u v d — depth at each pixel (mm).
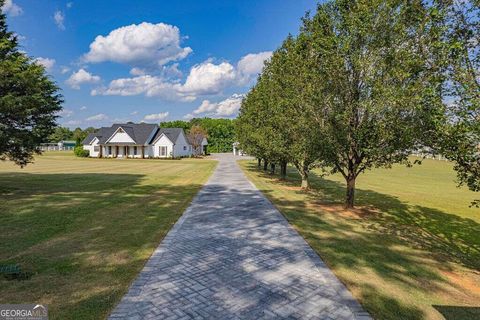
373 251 6977
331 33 10422
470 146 5406
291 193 15703
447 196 17656
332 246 7176
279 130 16688
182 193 14586
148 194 14000
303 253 6613
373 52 9398
